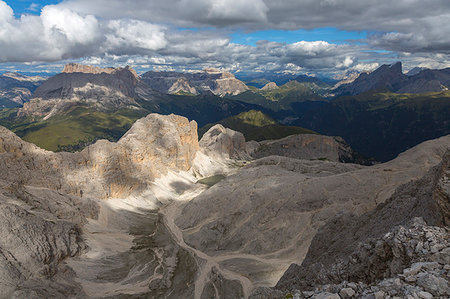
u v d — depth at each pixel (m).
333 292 19.72
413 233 22.91
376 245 25.98
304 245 100.94
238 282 85.31
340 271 29.92
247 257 102.56
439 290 15.57
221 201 139.12
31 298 71.12
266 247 105.31
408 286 16.73
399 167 130.25
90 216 141.25
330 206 112.56
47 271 84.75
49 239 98.56
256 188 136.50
